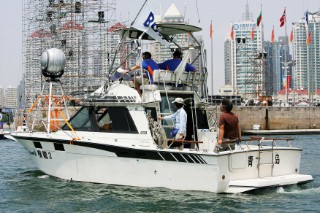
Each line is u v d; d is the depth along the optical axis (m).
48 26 118.50
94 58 114.12
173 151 24.12
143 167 25.28
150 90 26.28
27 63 119.12
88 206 22.44
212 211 21.06
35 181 28.52
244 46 187.25
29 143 30.11
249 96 187.00
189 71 27.92
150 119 26.06
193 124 27.34
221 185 23.53
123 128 26.86
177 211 21.17
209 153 23.30
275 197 23.67
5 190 26.61
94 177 26.98
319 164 44.06
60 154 28.42
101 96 27.77
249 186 23.48
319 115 133.00
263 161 25.17
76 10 116.88
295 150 26.44
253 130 127.38
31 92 114.44
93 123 27.95
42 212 21.84
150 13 26.56
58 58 29.56
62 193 25.17
